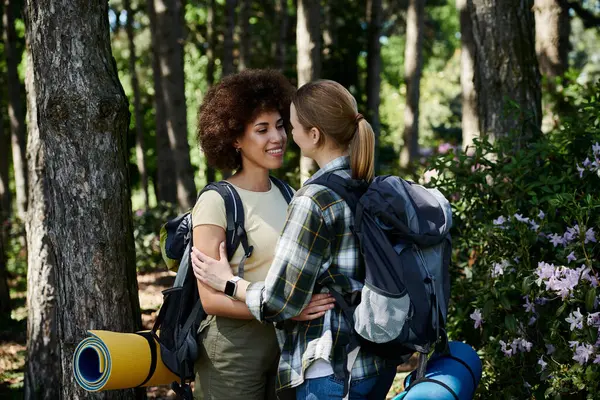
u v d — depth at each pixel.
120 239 3.21
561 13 7.39
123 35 23.42
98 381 2.57
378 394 2.44
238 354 2.61
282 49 14.08
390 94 30.95
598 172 3.38
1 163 17.09
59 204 3.15
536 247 3.55
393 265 2.21
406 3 21.28
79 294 3.16
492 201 3.91
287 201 2.81
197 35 19.25
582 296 3.10
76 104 3.07
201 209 2.58
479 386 3.50
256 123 2.67
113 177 3.17
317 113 2.38
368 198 2.28
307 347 2.33
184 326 2.65
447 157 4.13
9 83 14.33
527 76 4.54
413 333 2.25
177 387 2.67
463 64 7.35
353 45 14.91
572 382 3.17
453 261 4.12
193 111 27.48
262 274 2.64
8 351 6.60
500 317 3.50
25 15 4.79
